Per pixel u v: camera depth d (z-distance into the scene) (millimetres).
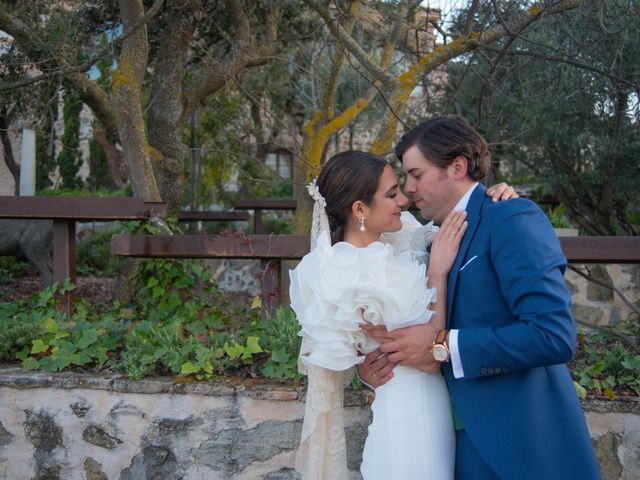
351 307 1874
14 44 4859
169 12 5172
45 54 4578
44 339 3084
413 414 1877
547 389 1826
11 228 6523
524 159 7301
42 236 6586
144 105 7059
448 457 1879
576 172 7023
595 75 5102
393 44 5340
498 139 6434
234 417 2635
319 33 6797
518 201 1841
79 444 2738
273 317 3348
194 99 5578
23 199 3609
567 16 4410
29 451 2775
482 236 1855
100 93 5234
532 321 1674
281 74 9547
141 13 4289
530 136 6559
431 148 1949
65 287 3656
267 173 11023
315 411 2012
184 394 2662
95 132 13016
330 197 2090
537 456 1742
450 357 1800
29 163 8211
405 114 7539
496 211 1846
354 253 1932
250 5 5840
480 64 6305
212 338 3049
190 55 7105
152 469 2686
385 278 1881
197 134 8844
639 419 2506
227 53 6609
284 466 2611
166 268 3941
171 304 3936
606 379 2684
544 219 1820
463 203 1966
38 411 2764
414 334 1861
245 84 9430
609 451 2518
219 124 8781
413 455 1850
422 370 1899
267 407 2615
